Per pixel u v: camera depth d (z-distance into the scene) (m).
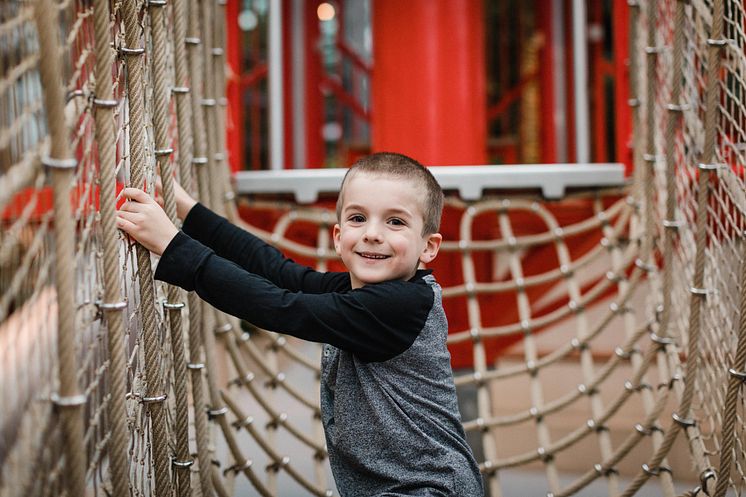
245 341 2.42
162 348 1.55
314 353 4.74
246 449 3.50
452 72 3.24
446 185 2.76
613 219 2.93
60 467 1.07
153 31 1.42
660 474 2.07
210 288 1.31
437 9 3.24
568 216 3.02
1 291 0.94
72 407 0.99
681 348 2.27
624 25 3.02
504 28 5.76
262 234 2.75
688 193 2.18
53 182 0.96
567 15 4.90
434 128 3.24
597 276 2.99
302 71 5.05
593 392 2.46
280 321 1.30
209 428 2.08
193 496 1.86
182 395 1.51
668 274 2.11
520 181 2.77
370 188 1.38
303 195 2.80
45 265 1.00
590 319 3.20
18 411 0.95
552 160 4.96
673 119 2.04
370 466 1.34
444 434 1.36
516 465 2.44
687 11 2.20
